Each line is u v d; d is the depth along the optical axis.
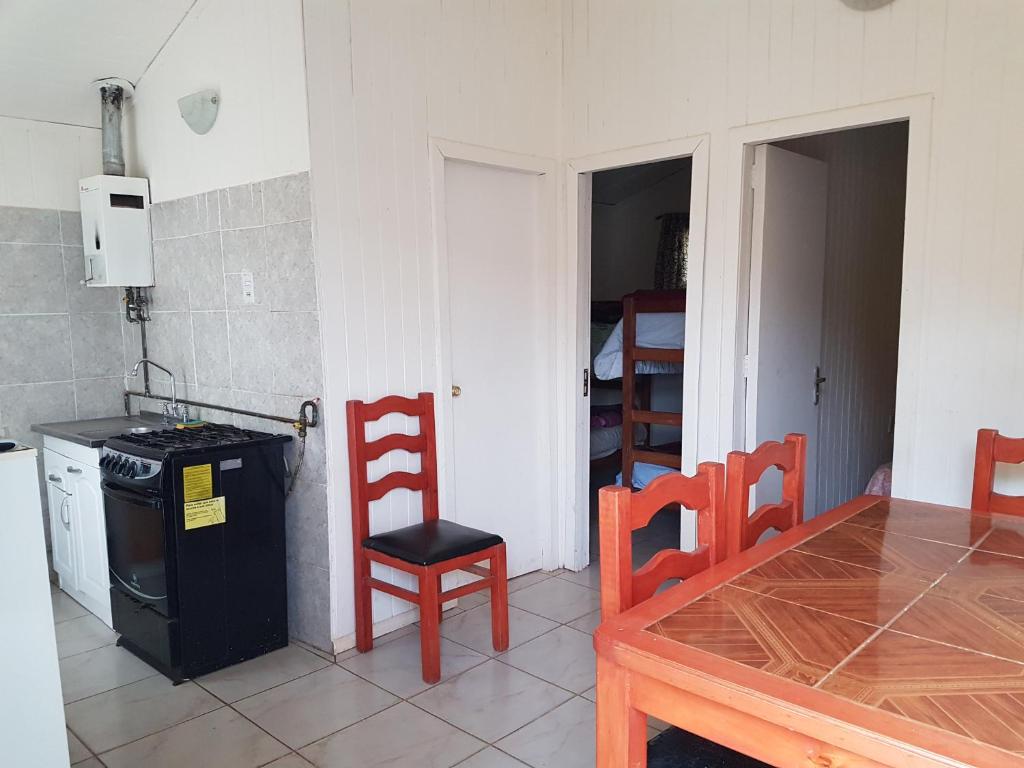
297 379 2.89
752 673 1.17
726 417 3.16
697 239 3.18
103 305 3.86
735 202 3.06
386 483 2.96
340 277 2.81
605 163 3.47
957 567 1.65
